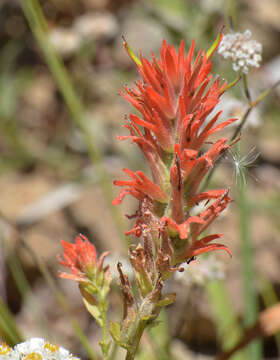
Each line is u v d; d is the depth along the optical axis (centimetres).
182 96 38
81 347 68
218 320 60
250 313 58
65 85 62
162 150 39
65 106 96
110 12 107
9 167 89
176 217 38
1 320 49
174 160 38
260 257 74
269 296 70
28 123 96
